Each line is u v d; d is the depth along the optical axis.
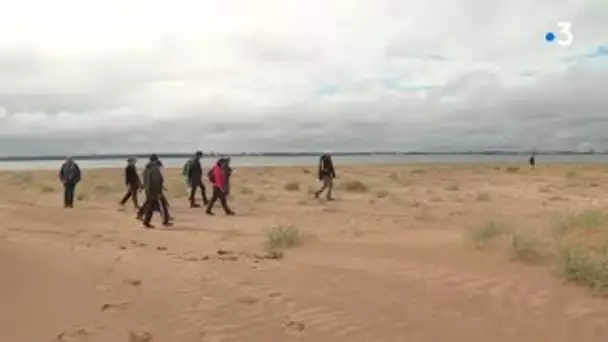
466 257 8.94
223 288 7.49
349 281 7.71
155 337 5.82
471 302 6.70
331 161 23.64
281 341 5.73
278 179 42.69
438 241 11.05
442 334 5.79
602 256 7.77
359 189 29.56
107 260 9.09
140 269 8.53
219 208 20.55
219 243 11.86
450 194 27.05
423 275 7.89
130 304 6.80
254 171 61.97
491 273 7.89
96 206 20.94
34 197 25.59
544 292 6.96
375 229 14.21
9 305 6.43
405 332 5.88
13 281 7.16
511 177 44.50
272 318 6.35
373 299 6.91
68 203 20.39
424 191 29.25
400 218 16.84
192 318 6.36
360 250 10.03
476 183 37.06
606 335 5.65
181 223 16.19
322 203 22.28
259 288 7.48
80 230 13.59
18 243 9.48
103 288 7.39
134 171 19.77
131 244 11.41
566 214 11.67
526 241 8.89
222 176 18.45
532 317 6.17
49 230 13.16
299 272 8.28
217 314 6.49
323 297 7.05
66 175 20.33
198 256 9.73
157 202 15.41
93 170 69.94
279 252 10.12
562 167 66.69
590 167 66.31
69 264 8.44
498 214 17.44
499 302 6.66
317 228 14.52
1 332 5.73
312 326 6.10
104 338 5.73
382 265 8.62
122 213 18.33
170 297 7.09
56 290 7.12
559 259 8.05
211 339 5.79
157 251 10.34
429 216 17.30
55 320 6.16
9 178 44.91
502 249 9.26
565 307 6.43
